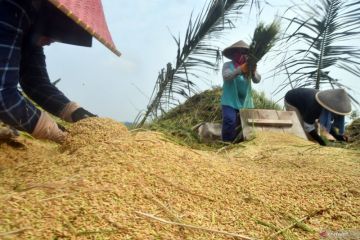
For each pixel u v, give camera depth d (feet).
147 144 7.89
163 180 6.66
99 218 5.28
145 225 5.34
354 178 8.23
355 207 6.89
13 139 9.38
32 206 5.27
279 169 9.33
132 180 6.44
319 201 7.02
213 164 7.92
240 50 18.62
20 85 10.02
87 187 5.96
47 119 8.64
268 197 6.95
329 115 18.65
